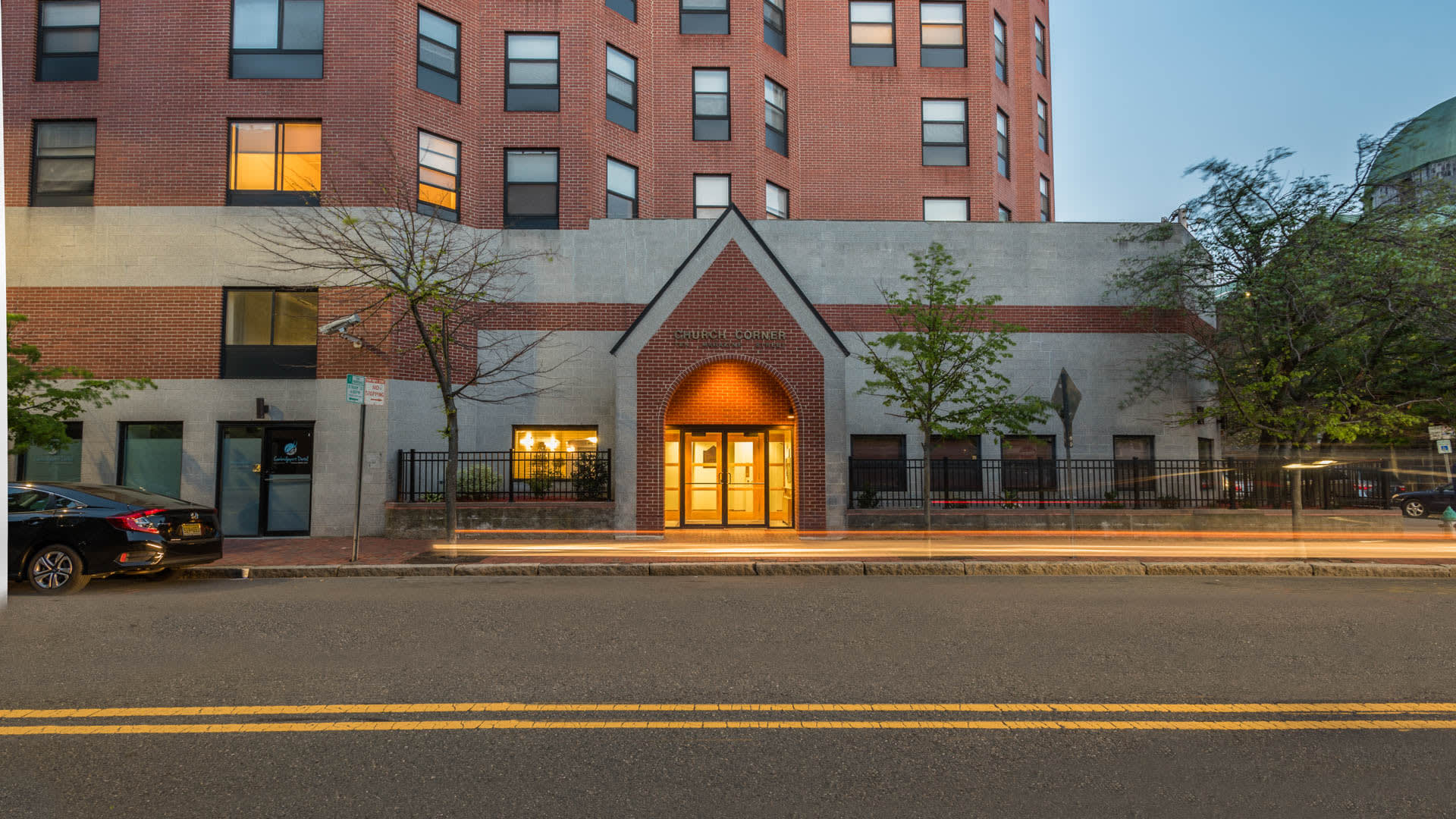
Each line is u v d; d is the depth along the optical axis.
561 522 15.38
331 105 16.91
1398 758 4.25
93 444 16.08
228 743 4.38
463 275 15.50
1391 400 18.25
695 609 8.37
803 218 23.00
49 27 16.92
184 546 10.30
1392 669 6.00
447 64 18.44
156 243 16.44
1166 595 9.52
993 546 14.05
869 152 23.61
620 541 14.69
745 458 17.44
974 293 19.47
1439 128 39.06
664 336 15.71
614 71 20.62
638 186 20.80
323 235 14.62
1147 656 6.36
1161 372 19.12
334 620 7.62
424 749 4.30
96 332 16.30
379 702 5.08
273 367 16.42
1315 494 17.36
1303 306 15.62
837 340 15.87
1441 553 13.37
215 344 16.33
